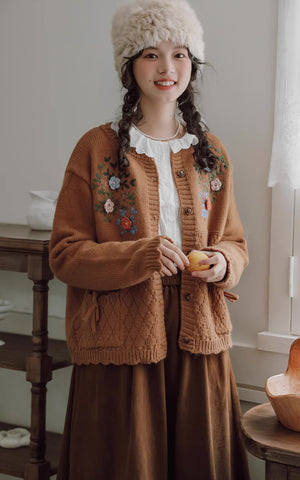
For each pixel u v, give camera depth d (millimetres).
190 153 1797
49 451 2189
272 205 2012
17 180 2525
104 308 1727
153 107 1775
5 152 2545
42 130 2449
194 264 1641
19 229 2277
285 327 2025
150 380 1717
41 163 2463
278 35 1942
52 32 2396
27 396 2504
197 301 1726
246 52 2043
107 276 1640
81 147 1771
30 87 2465
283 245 2008
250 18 2029
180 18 1692
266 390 1589
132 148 1755
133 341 1676
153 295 1688
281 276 2018
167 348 1754
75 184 1754
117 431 1718
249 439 1522
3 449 2221
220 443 1797
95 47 2307
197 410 1749
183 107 1848
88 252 1674
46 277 1939
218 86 2096
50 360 1985
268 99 2016
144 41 1685
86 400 1764
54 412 2428
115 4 2250
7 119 2529
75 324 1796
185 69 1735
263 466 2090
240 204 2082
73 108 2373
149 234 1714
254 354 2066
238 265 1771
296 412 1520
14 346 2236
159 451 1715
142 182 1727
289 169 1929
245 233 2082
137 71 1732
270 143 2021
